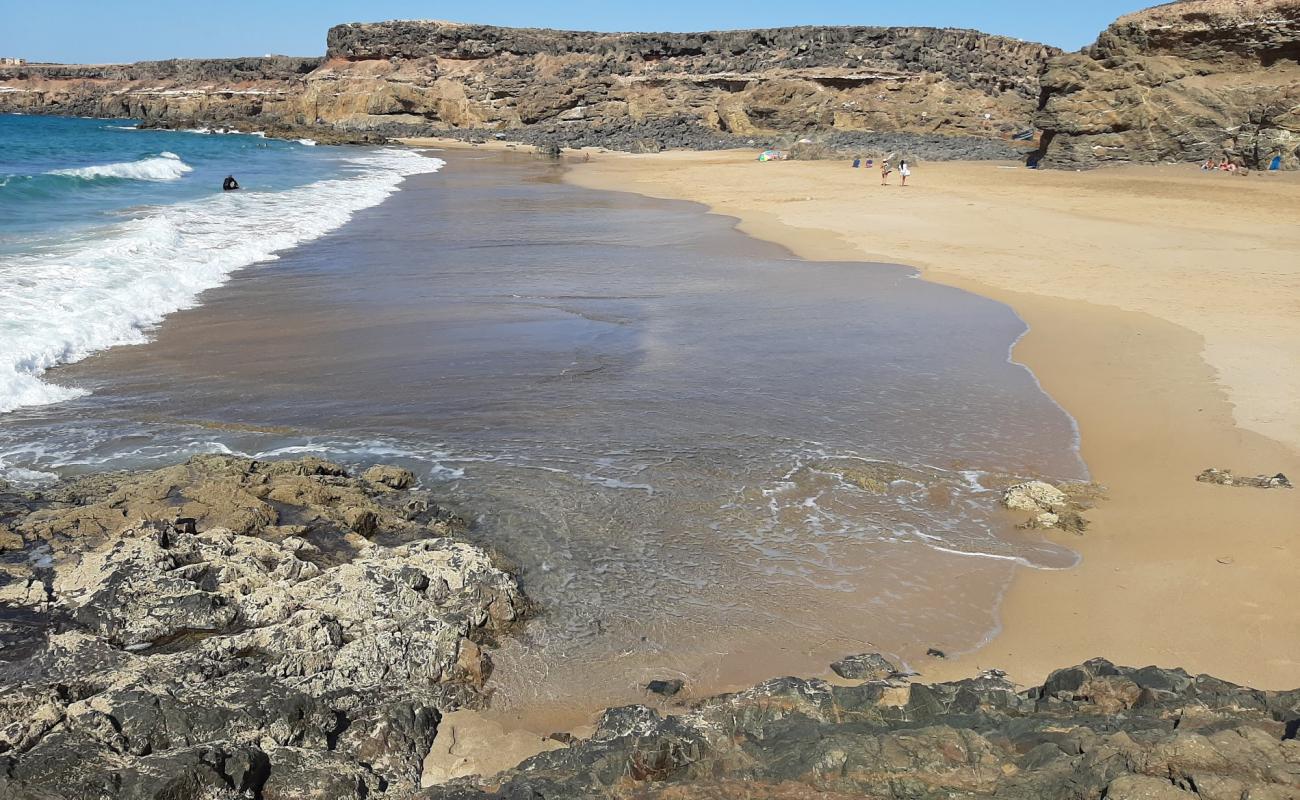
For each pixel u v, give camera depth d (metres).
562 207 28.67
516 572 6.73
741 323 13.84
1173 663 5.74
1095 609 6.41
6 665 5.21
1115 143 42.75
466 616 5.96
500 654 5.79
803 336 13.18
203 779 4.10
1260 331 13.53
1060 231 23.14
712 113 76.38
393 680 5.41
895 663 5.77
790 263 18.91
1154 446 9.34
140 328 12.63
